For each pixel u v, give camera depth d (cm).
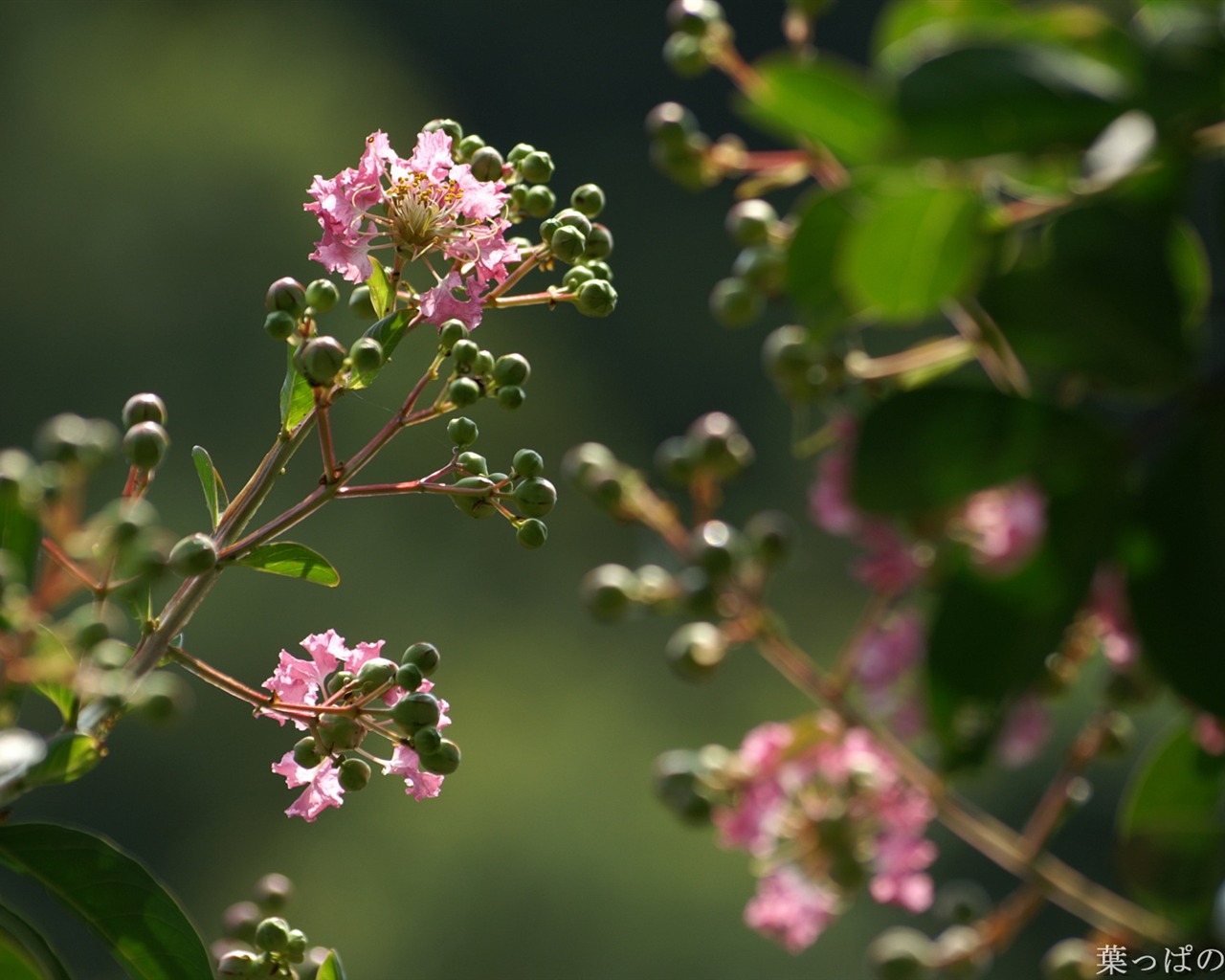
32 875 156
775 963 879
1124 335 163
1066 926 727
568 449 1233
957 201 164
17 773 153
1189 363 163
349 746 156
